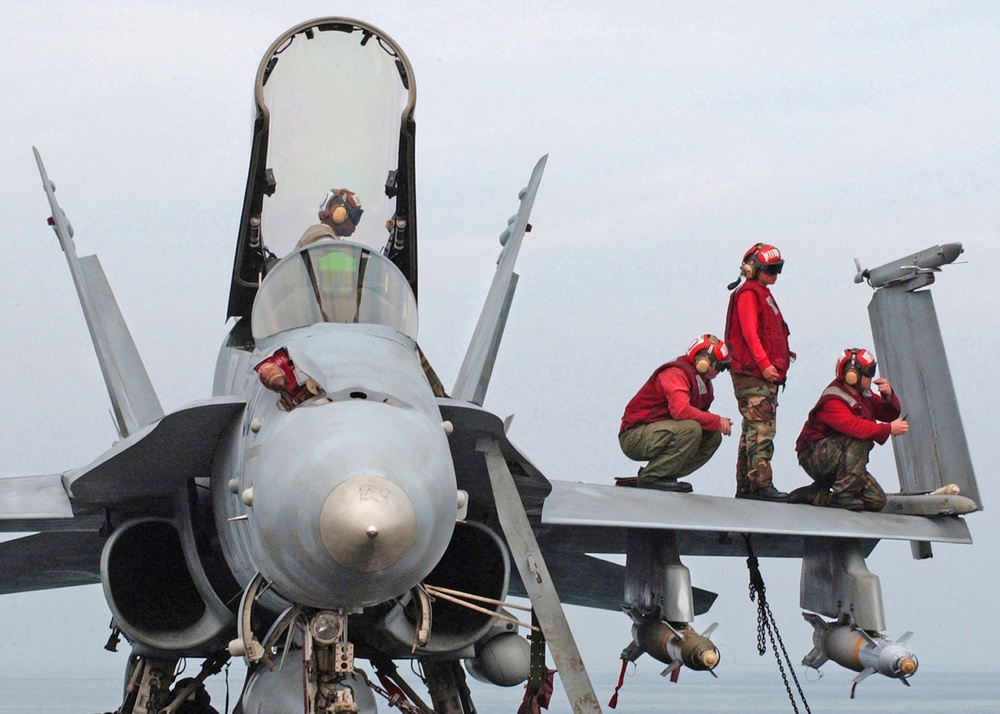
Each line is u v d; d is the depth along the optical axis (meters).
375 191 15.83
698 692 119.38
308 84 15.61
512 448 12.13
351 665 10.30
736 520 14.91
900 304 17.72
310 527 9.23
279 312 12.19
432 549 9.61
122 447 11.84
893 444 17.77
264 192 15.52
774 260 16.39
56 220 16.94
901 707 71.12
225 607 12.19
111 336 17.22
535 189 16.95
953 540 16.20
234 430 11.64
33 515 13.09
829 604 16.47
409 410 10.27
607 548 17.73
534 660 12.62
